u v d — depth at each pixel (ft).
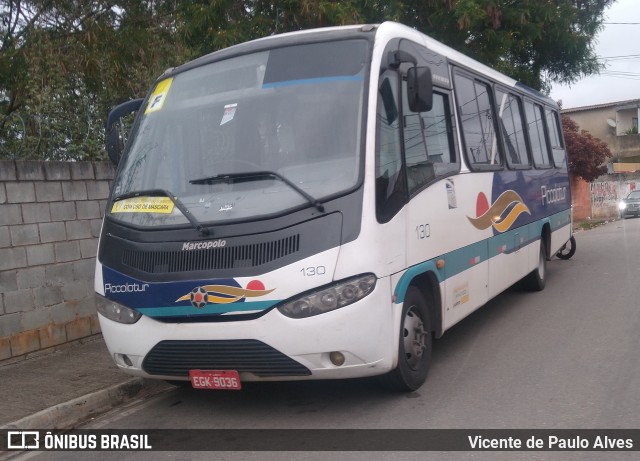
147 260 18.74
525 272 33.06
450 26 42.96
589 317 30.12
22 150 31.12
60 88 32.35
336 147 18.56
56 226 27.09
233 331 17.46
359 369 17.65
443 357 24.79
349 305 17.12
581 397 19.80
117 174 21.36
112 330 19.25
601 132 175.32
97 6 39.83
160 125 21.34
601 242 63.36
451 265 22.79
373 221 17.72
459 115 25.17
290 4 39.24
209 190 19.10
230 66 21.27
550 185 38.45
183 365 18.31
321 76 19.83
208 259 17.92
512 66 49.85
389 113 19.58
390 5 40.52
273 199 18.12
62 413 20.44
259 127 19.60
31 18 38.78
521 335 27.55
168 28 42.22
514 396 20.13
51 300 26.78
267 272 17.25
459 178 24.07
